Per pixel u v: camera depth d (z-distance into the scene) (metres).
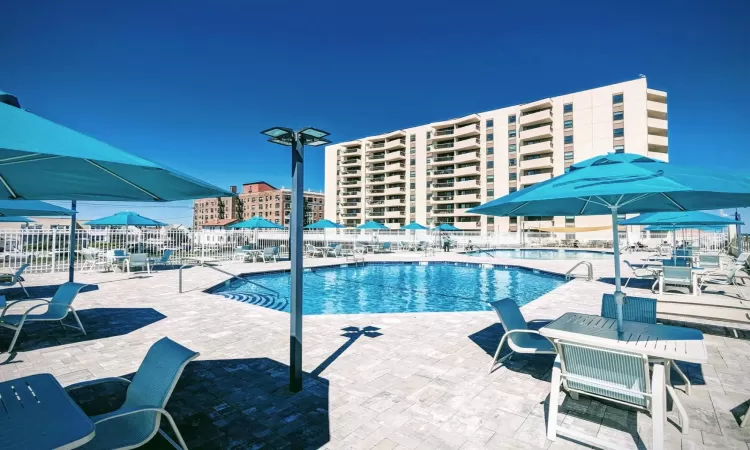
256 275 15.38
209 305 8.66
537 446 3.01
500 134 56.50
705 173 3.14
